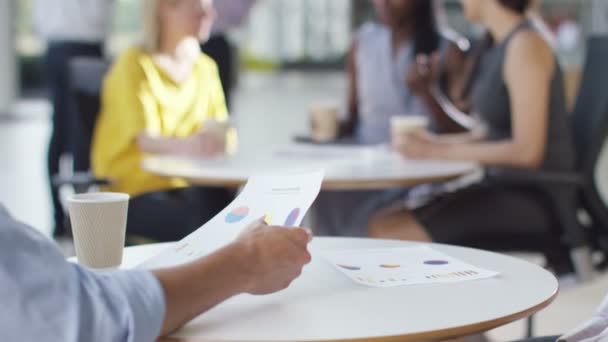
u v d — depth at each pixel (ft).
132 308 3.47
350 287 4.43
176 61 10.66
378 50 11.98
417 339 3.69
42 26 15.93
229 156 9.46
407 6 11.66
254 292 3.97
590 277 8.91
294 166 8.64
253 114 30.73
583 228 8.91
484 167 9.39
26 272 3.30
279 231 4.07
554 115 9.09
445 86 11.02
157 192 10.15
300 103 31.22
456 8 26.45
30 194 19.58
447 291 4.33
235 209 4.73
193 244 4.56
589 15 27.48
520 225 8.93
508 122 9.46
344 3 30.76
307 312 4.00
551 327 10.71
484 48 9.73
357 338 3.62
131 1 29.94
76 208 4.54
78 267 3.52
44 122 33.71
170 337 3.67
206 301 3.74
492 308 4.04
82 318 3.37
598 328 4.27
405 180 7.91
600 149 9.00
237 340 3.62
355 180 7.79
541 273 4.71
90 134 10.40
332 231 11.39
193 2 10.49
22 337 3.28
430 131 11.21
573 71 17.15
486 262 4.97
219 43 14.43
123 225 4.65
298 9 31.07
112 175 10.14
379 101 11.93
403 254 5.12
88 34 15.83
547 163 9.09
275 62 31.30
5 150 26.63
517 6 9.28
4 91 34.76
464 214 8.91
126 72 10.21
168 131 10.47
